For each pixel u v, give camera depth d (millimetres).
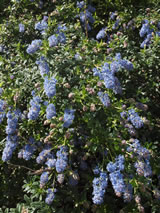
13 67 747
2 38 851
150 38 727
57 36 664
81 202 565
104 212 563
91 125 549
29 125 616
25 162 659
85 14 835
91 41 692
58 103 575
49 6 948
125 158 537
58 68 634
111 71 589
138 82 738
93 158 629
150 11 824
